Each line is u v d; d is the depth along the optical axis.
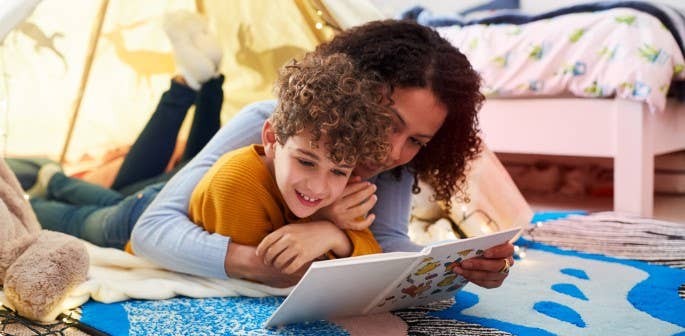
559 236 1.87
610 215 2.22
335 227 1.16
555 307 1.20
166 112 1.83
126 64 1.88
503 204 1.64
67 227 1.56
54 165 1.72
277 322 1.04
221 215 1.16
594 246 1.75
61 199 1.66
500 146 2.50
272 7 1.88
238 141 1.28
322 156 1.02
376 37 1.13
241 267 1.15
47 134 1.78
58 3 1.80
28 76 1.77
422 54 1.10
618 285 1.36
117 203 1.64
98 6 1.84
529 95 2.42
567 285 1.35
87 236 1.53
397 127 1.10
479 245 1.07
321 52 1.16
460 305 1.21
